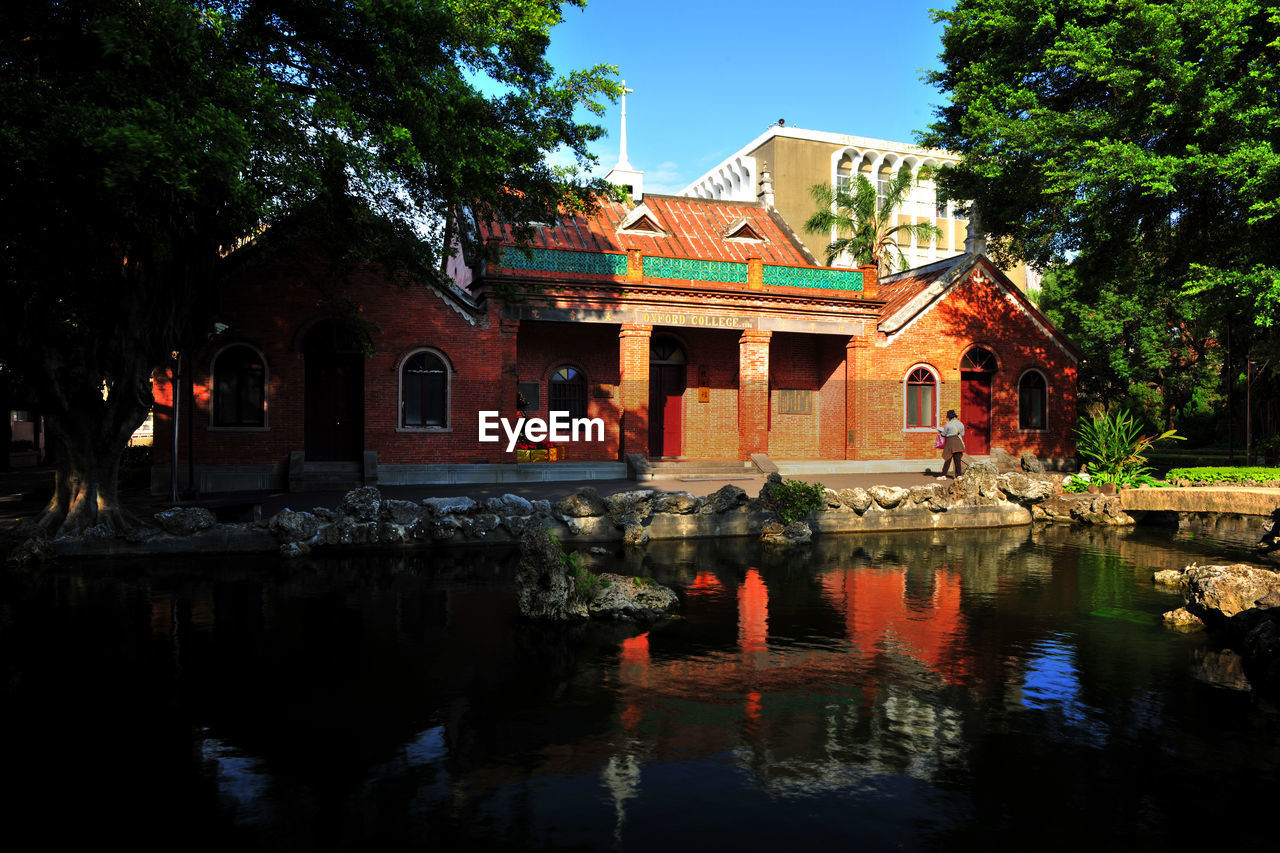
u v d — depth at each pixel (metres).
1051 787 4.54
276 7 10.21
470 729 5.34
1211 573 8.58
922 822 4.13
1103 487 18.34
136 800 4.36
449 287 19.00
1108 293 35.84
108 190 8.73
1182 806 4.33
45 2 7.96
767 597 9.38
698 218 25.14
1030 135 18.20
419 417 19.12
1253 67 16.19
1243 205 16.84
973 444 24.69
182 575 10.25
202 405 17.33
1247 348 24.05
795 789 4.50
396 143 10.47
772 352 24.75
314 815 4.19
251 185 9.34
